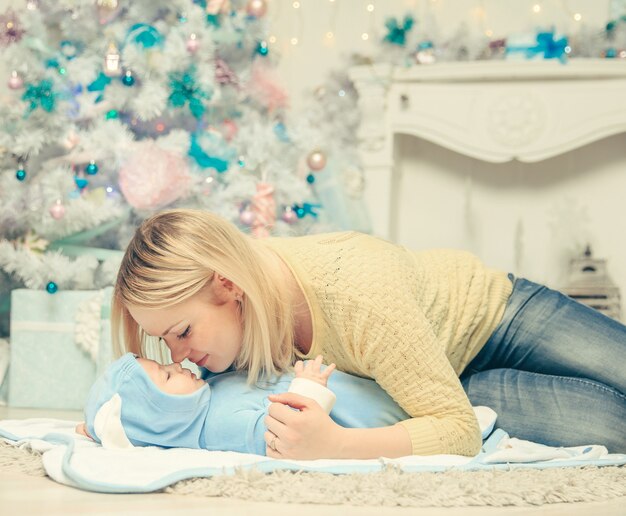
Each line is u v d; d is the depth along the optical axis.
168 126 3.27
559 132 3.93
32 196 2.98
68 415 2.76
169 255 1.49
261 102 3.54
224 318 1.55
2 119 3.10
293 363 1.71
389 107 4.11
